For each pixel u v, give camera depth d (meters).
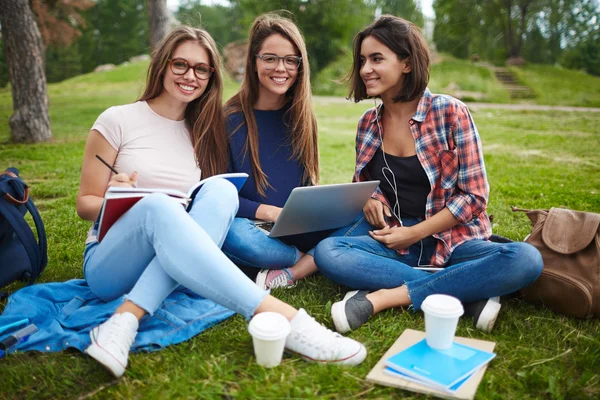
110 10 56.00
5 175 2.62
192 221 2.00
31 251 2.62
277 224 2.49
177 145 2.58
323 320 2.36
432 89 23.17
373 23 2.61
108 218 2.10
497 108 17.77
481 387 1.81
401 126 2.70
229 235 2.68
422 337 2.12
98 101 20.67
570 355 2.07
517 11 35.75
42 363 1.99
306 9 31.75
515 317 2.38
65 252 3.44
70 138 11.09
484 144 9.95
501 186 5.85
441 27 37.91
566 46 36.44
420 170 2.63
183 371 1.91
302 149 2.88
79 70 50.72
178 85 2.49
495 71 27.56
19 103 10.32
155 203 1.99
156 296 1.99
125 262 2.13
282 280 2.73
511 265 2.23
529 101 21.02
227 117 2.84
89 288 2.54
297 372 1.91
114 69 33.19
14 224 2.55
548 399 1.80
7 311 2.29
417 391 1.78
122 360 1.84
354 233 2.80
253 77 2.84
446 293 2.32
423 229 2.52
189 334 2.19
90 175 2.41
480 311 2.27
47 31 22.02
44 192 5.56
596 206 4.81
